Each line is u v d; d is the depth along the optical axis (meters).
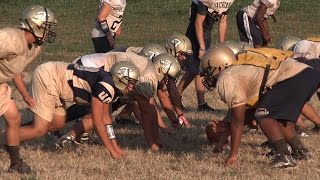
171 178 24.02
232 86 24.00
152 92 26.80
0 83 23.77
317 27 72.06
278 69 24.59
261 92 24.39
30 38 23.56
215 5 36.69
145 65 26.83
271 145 27.12
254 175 24.34
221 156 27.11
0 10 85.81
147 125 28.03
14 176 23.81
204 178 23.89
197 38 36.72
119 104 28.41
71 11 85.19
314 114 30.38
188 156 26.98
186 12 82.44
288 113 24.12
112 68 25.11
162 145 28.67
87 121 27.88
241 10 39.31
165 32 71.19
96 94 24.95
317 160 26.42
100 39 35.41
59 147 27.92
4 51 22.64
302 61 27.98
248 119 26.91
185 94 41.59
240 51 26.00
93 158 26.72
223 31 37.84
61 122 26.78
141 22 77.31
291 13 79.94
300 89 24.23
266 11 38.53
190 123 33.88
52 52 57.97
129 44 63.41
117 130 32.31
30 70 49.31
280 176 24.17
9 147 24.28
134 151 27.92
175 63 27.89
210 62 24.66
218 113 36.78
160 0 87.50
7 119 24.03
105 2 34.72
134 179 23.94
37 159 26.55
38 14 23.38
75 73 25.83
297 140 26.03
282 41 31.47
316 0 85.19
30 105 25.62
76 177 23.89
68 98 26.05
